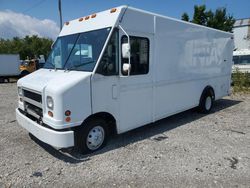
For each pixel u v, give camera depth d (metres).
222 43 8.61
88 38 4.91
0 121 7.23
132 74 5.17
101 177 3.93
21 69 24.44
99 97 4.60
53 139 4.16
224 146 5.20
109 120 5.04
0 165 4.33
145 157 4.63
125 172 4.07
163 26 5.80
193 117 7.68
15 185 3.71
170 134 5.97
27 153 4.82
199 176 3.95
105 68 4.62
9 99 11.51
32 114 4.87
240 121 7.21
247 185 3.70
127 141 5.46
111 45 4.64
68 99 4.13
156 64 5.73
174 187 3.64
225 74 9.09
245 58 17.23
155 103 5.88
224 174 4.02
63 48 5.41
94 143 4.79
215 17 24.83
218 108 9.15
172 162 4.43
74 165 4.33
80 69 4.70
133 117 5.36
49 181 3.81
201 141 5.48
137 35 5.15
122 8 4.77
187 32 6.66
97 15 5.02
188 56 6.82
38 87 4.45
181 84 6.70
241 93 12.93
